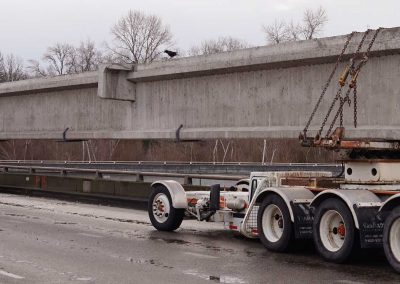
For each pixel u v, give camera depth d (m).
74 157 93.75
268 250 11.57
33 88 23.98
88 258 10.62
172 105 19.02
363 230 9.82
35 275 9.14
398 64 13.31
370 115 13.86
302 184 11.75
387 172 10.73
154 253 11.21
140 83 20.03
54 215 17.88
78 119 22.61
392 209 9.71
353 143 10.85
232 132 16.98
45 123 24.25
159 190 14.50
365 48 13.35
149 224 15.77
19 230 14.27
